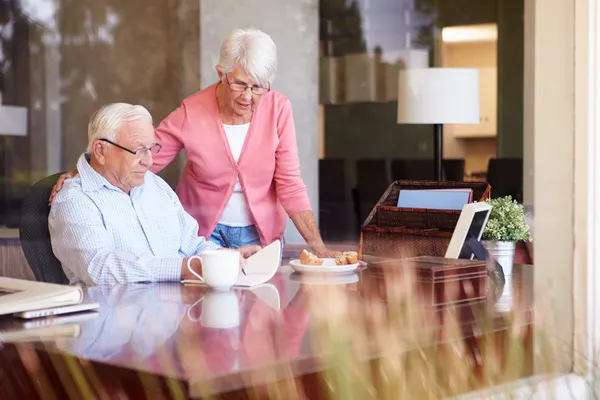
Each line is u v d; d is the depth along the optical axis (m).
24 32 4.39
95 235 1.74
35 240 1.78
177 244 1.97
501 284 1.58
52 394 0.93
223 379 0.78
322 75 5.12
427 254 1.76
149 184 1.96
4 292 1.24
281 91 3.94
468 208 1.62
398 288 0.76
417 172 5.16
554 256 2.21
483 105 5.30
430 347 0.64
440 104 3.68
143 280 1.63
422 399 0.62
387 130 5.08
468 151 5.15
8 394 0.98
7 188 4.12
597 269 2.19
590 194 2.23
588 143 2.28
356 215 5.02
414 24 5.20
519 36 5.34
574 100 2.30
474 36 5.32
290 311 1.23
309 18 3.96
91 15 4.31
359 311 0.85
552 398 0.65
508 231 1.77
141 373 0.82
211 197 2.39
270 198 2.43
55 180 1.85
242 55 2.21
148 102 4.11
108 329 1.07
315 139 4.05
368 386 0.58
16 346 0.98
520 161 5.21
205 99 2.38
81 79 4.32
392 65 5.20
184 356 0.86
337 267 1.70
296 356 0.87
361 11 5.12
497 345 0.68
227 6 3.87
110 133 1.81
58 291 1.23
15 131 4.39
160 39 4.11
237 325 1.10
